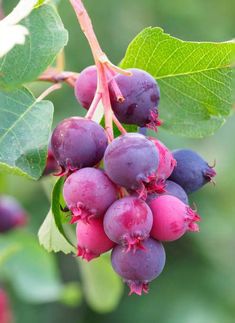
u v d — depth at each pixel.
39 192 0.57
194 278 0.64
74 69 0.61
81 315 0.64
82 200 0.16
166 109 0.21
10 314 0.35
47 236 0.20
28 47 0.18
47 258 0.36
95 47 0.18
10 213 0.31
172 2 0.69
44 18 0.18
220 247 0.65
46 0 0.18
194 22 0.69
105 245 0.17
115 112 0.18
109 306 0.35
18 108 0.18
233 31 0.70
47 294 0.36
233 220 0.64
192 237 0.64
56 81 0.21
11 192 0.55
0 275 0.36
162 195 0.17
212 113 0.21
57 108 0.59
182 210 0.17
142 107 0.18
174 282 0.64
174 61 0.20
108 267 0.34
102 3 0.66
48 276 0.36
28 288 0.36
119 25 0.66
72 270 0.65
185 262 0.65
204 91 0.21
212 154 0.63
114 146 0.16
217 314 0.62
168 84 0.21
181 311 0.62
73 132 0.17
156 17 0.68
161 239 0.17
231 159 0.63
